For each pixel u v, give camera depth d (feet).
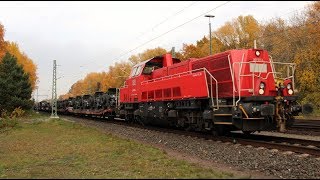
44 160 37.83
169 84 63.16
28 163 36.52
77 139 55.06
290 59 145.69
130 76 86.89
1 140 60.13
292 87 46.50
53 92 139.74
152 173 28.53
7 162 37.93
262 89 46.24
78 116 173.17
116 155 38.70
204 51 197.77
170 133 61.00
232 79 47.16
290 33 149.18
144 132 65.05
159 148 45.50
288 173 29.04
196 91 53.52
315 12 138.31
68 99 197.26
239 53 48.14
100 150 42.57
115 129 75.66
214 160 36.32
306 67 132.26
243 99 45.70
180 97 58.80
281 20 179.01
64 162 36.01
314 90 128.77
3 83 138.00
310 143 41.52
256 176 26.35
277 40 155.02
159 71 72.38
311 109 45.65
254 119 44.73
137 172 29.48
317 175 28.14
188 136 55.11
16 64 146.92
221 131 52.60
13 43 215.10
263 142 41.45
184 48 197.57
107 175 28.66
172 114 62.03
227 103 50.16
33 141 56.08
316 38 136.26
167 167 30.96
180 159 35.53
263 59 48.47
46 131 73.97
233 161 34.78
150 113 73.10
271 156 35.27
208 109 52.54
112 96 119.44
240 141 44.68
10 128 83.05
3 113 131.23
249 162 33.58
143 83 76.69
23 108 144.56
